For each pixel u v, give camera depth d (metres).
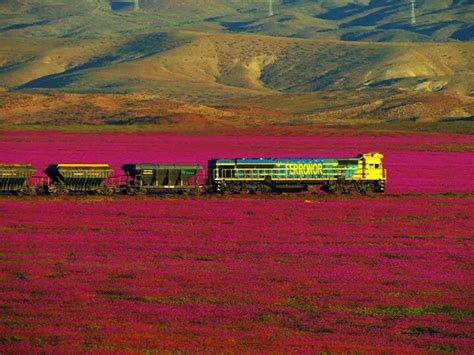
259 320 143.75
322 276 176.62
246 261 192.75
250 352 125.56
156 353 124.75
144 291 161.50
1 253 198.12
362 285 169.62
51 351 123.88
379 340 134.00
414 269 186.00
